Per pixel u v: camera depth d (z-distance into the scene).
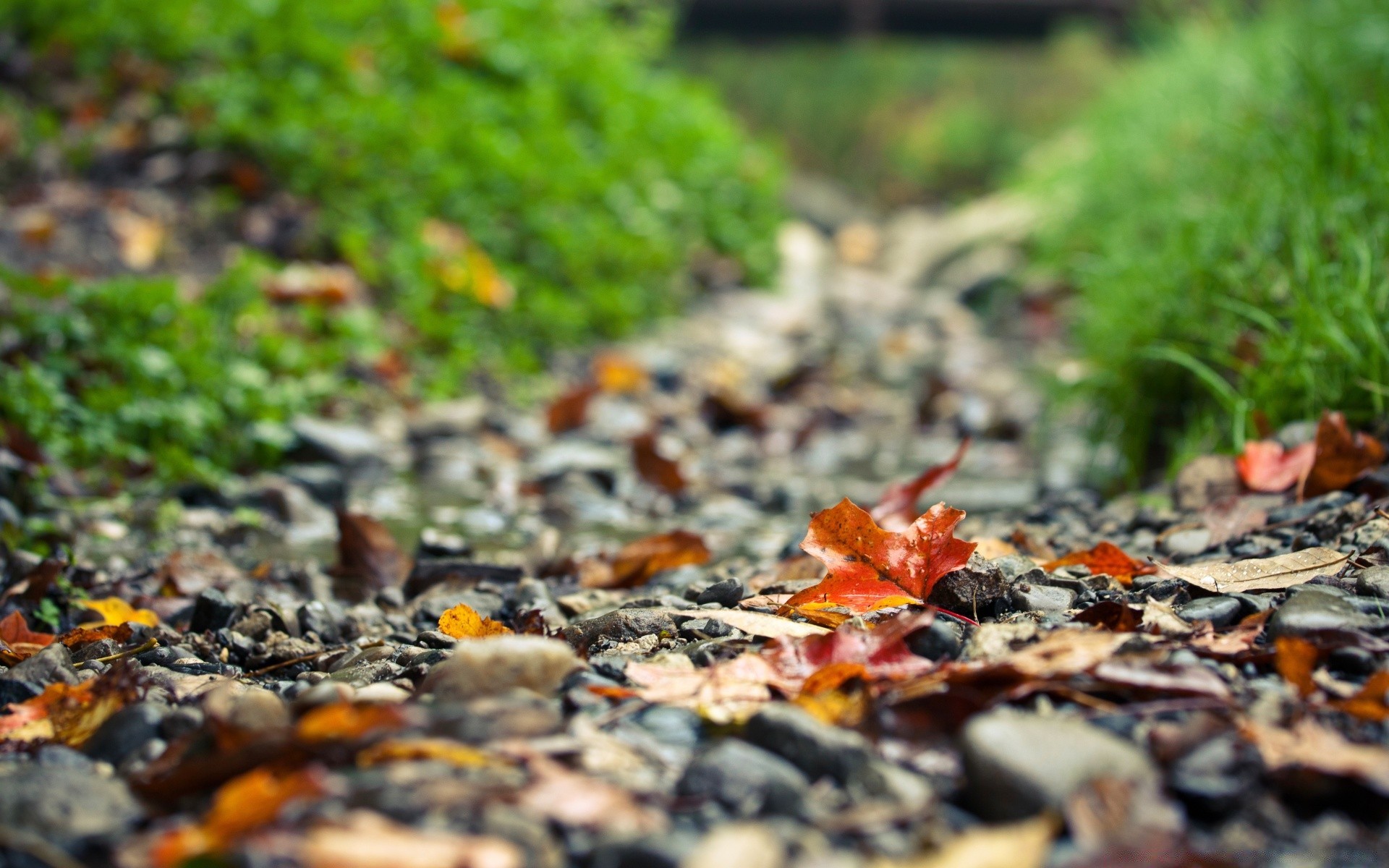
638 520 1.56
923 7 6.38
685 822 0.90
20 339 1.61
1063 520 1.38
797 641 1.00
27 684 1.04
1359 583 1.07
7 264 2.01
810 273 3.91
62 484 1.48
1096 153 3.07
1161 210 2.12
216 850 0.86
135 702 1.01
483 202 2.73
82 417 1.53
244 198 2.54
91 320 1.68
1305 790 0.91
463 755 0.91
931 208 6.12
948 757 0.93
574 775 0.91
